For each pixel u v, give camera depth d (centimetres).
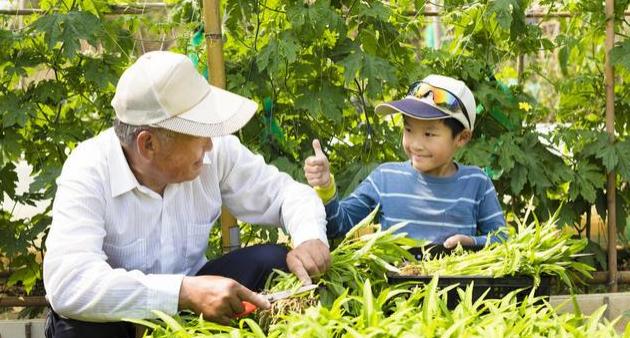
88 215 281
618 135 559
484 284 291
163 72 269
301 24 452
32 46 475
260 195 321
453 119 372
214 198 311
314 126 497
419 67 493
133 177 288
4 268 552
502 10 479
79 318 272
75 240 274
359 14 465
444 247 348
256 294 262
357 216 390
